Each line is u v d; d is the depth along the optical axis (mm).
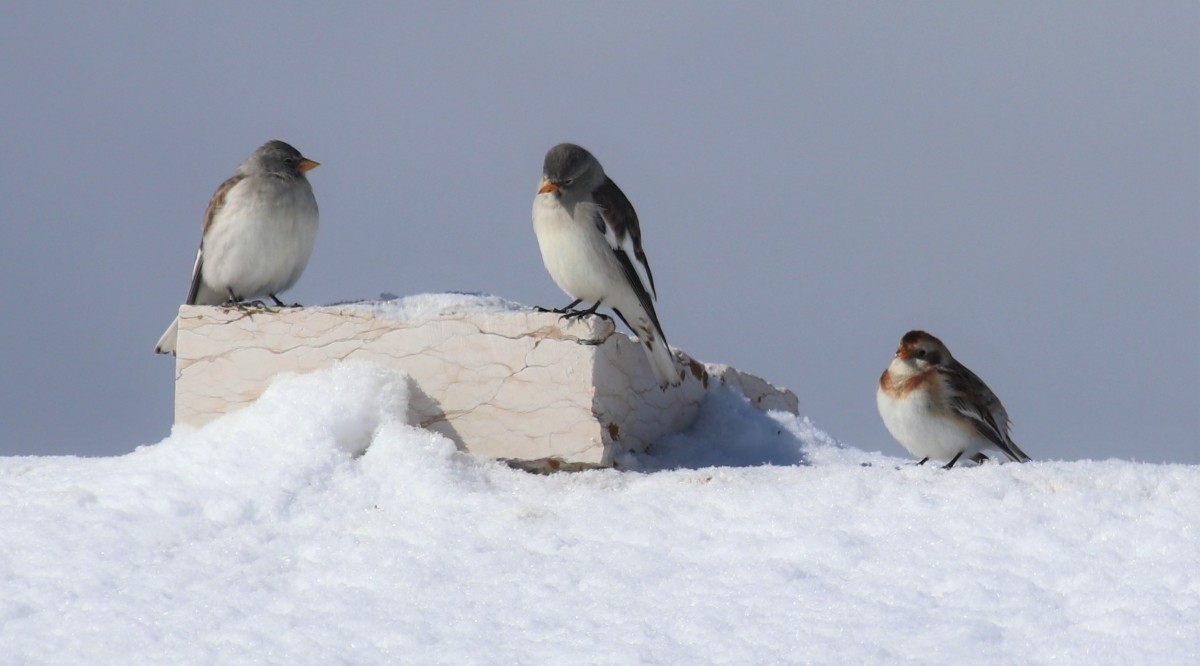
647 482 12312
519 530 11156
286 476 12383
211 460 12766
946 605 9195
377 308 14016
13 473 13352
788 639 8711
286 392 13578
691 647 8695
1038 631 8719
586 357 13133
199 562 10797
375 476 12516
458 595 9875
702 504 11367
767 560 10164
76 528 11453
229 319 14148
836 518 10781
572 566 10320
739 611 9211
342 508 12023
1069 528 10234
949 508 10734
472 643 8938
